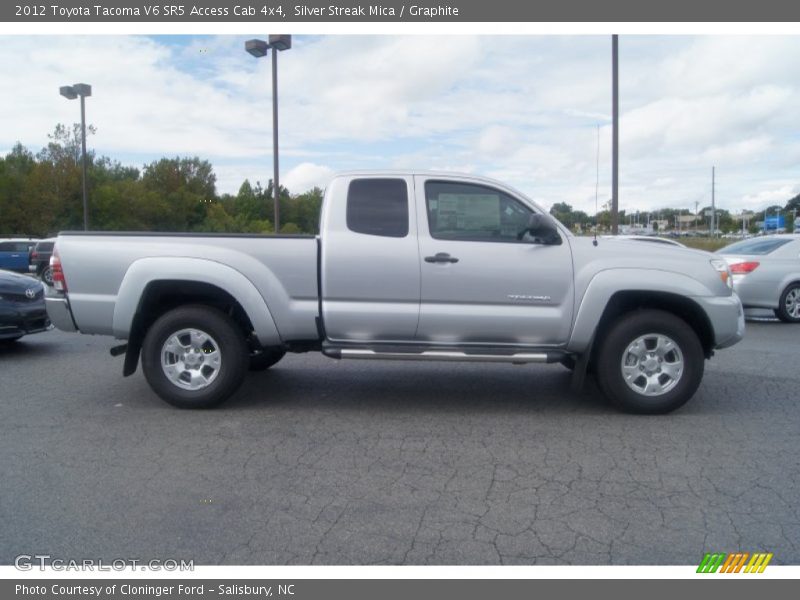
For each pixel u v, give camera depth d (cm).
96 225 4909
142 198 5156
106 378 773
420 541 376
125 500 427
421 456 509
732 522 397
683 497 432
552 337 600
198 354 621
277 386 729
